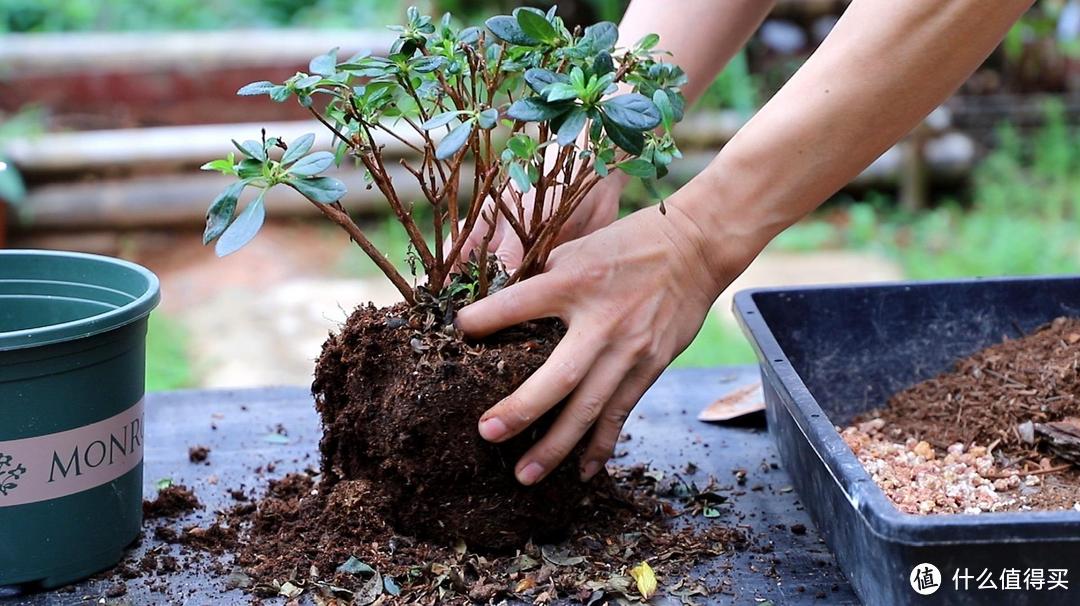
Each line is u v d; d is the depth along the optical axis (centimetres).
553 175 114
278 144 111
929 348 150
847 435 141
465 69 113
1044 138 401
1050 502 122
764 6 139
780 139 110
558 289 111
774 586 113
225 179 365
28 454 108
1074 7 396
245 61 374
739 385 167
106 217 357
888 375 150
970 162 395
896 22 104
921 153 389
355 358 117
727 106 408
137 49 370
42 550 111
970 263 341
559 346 110
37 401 107
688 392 165
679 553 119
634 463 141
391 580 112
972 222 373
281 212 375
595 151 107
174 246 361
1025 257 341
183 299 327
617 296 111
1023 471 130
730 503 131
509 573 114
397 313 118
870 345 150
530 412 108
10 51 365
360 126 112
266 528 123
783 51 425
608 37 110
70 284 125
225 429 151
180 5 459
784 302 148
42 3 439
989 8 102
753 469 140
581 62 106
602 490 127
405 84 112
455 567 113
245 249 358
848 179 113
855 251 359
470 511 116
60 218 354
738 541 121
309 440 148
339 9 472
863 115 108
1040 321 150
